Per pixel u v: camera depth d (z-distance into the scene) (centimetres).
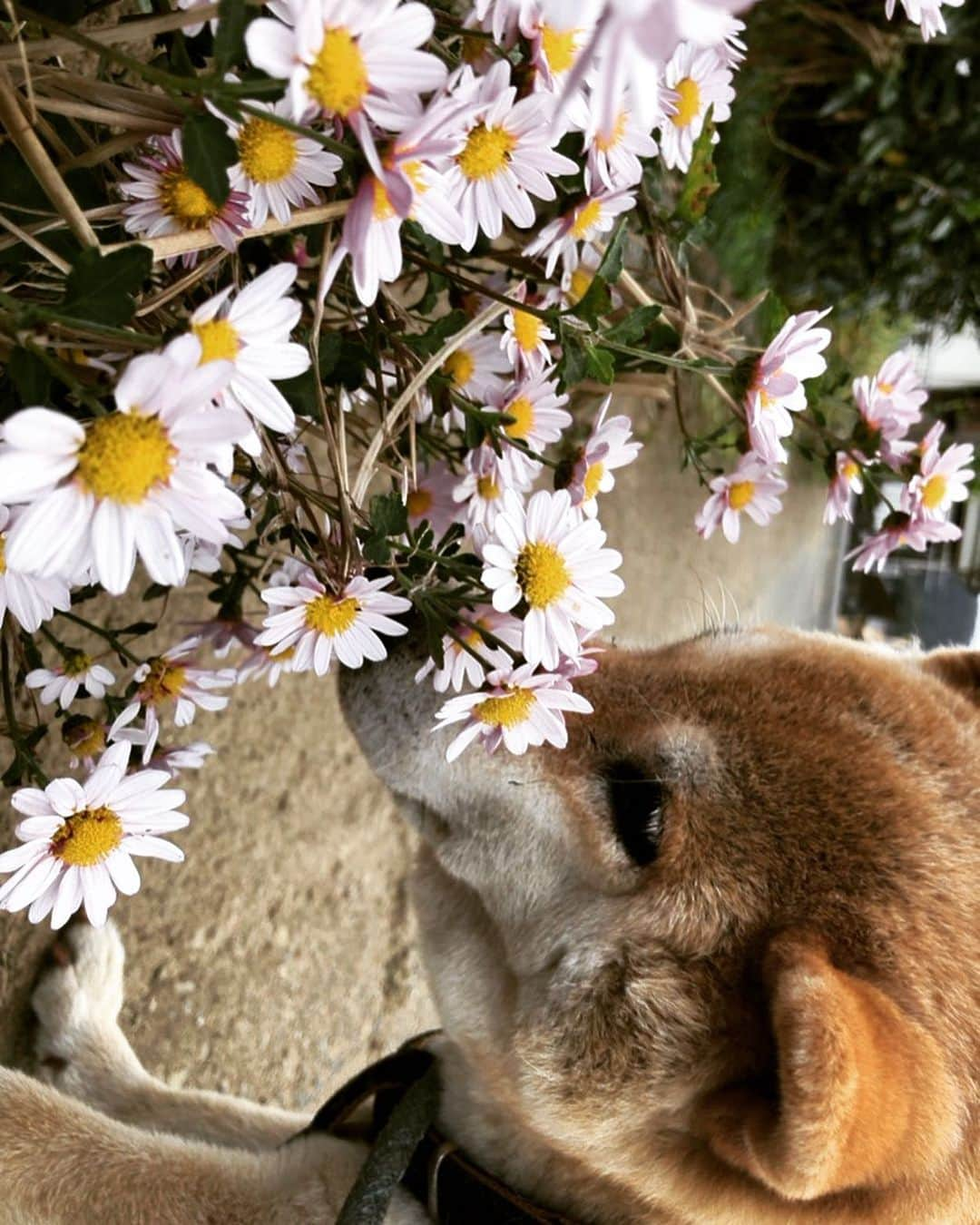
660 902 35
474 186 27
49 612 25
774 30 107
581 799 37
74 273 21
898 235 122
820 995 28
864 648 45
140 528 20
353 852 65
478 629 30
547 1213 39
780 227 127
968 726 38
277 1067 59
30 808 26
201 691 35
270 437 31
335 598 29
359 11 20
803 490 154
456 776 38
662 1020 34
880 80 109
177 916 55
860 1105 27
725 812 35
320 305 27
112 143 25
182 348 19
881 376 45
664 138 38
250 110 21
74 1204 38
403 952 68
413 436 34
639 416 100
